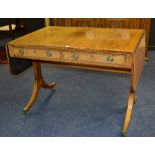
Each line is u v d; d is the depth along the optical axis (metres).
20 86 2.83
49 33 2.19
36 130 2.04
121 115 2.19
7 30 4.37
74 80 2.94
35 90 2.38
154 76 2.91
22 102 2.49
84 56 1.73
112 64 1.68
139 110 2.23
